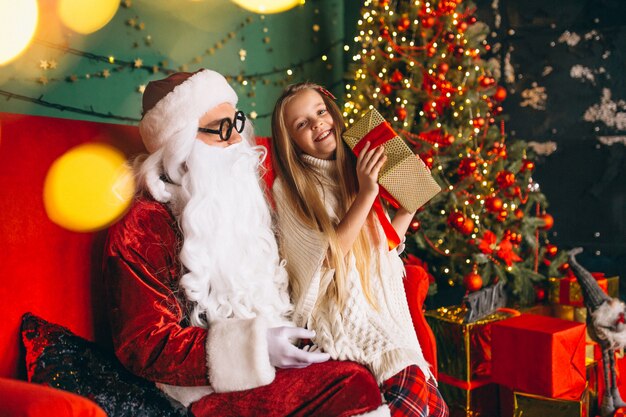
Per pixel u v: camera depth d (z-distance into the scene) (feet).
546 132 11.58
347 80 13.15
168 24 9.98
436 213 9.80
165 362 4.53
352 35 13.06
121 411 4.56
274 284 5.53
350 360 5.47
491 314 8.60
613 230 11.19
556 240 11.62
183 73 5.43
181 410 4.69
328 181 6.40
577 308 9.25
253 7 11.37
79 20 8.77
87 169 5.30
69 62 8.67
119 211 5.14
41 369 4.57
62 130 5.19
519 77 11.69
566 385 7.23
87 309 5.15
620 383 8.57
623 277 11.01
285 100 6.46
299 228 5.90
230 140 5.48
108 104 9.19
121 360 4.63
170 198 5.13
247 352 4.51
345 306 5.72
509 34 11.68
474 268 9.17
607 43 11.02
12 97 8.06
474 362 8.10
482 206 9.39
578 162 11.39
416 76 10.11
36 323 4.73
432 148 9.51
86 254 5.17
